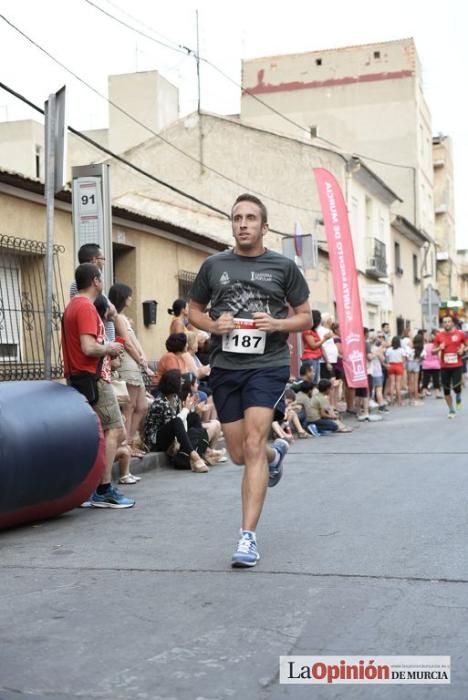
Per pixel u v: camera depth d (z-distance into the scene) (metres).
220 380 4.83
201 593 4.12
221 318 4.70
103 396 6.54
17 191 10.58
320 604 3.89
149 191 25.44
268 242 24.48
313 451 10.34
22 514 5.80
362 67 37.12
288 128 37.31
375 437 11.95
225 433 4.89
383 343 18.30
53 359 11.01
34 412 5.76
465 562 4.61
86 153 27.27
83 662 3.25
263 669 3.15
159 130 27.52
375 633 3.49
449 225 49.91
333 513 6.14
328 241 14.63
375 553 4.85
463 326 39.09
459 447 10.28
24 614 3.88
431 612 3.75
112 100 28.36
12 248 10.58
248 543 4.61
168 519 6.14
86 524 6.04
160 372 9.62
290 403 12.06
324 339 13.41
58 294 11.37
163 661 3.24
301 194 25.38
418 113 37.66
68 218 11.80
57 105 7.79
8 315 10.48
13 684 3.05
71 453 5.89
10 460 5.45
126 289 8.04
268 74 37.81
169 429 8.85
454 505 6.34
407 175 36.78
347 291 14.59
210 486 7.72
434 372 21.55
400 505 6.39
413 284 37.97
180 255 15.69
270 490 7.31
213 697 2.92
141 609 3.89
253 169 25.48
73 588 4.30
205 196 25.20
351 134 37.16
